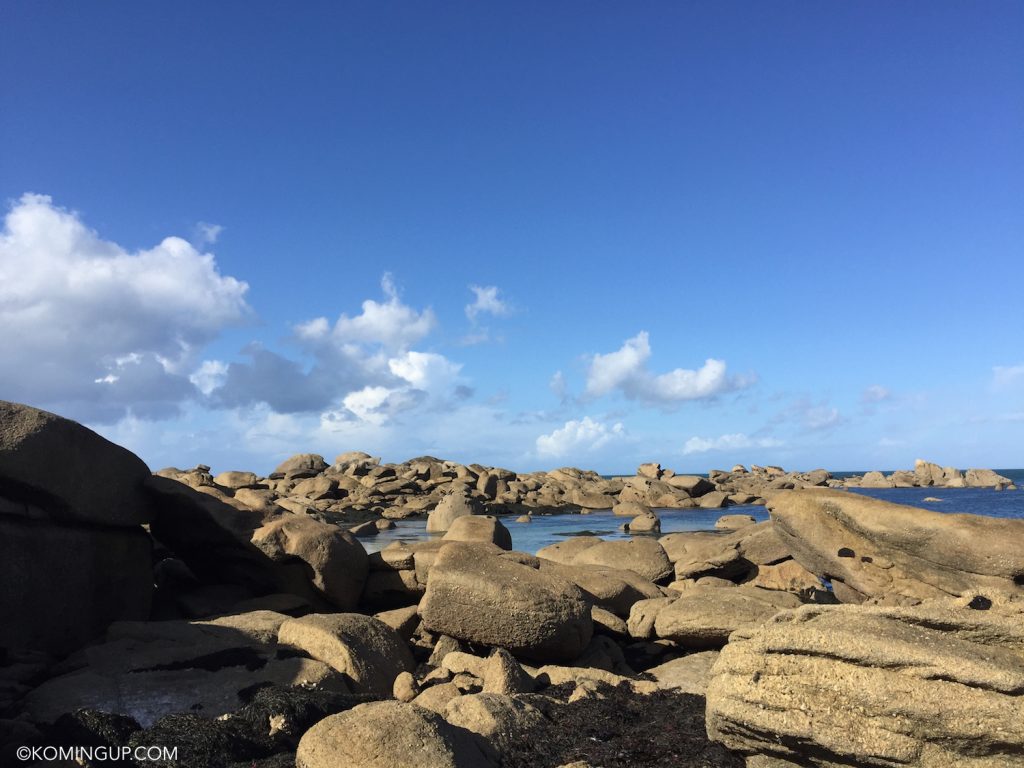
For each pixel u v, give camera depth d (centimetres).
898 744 716
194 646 1137
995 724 685
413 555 1661
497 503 6372
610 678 1185
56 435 1280
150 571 1503
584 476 8819
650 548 2047
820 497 1630
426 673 1234
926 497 7912
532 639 1263
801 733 750
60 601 1254
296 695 940
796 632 791
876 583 1527
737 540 1969
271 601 1484
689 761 852
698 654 1291
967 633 801
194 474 4834
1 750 836
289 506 3347
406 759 728
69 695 967
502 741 905
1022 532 1393
